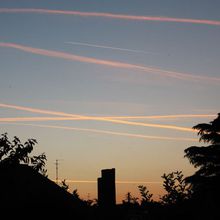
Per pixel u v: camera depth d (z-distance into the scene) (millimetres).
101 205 27516
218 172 38375
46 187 24172
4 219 21047
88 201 28531
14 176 21625
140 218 22547
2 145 21031
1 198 21047
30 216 21828
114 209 26953
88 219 25703
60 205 23547
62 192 24828
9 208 21203
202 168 39156
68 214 24078
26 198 22203
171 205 21594
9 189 21328
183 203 21609
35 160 21531
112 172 28062
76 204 25141
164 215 21547
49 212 22812
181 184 21844
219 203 21938
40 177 24516
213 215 21516
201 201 21859
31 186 23438
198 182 36375
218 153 39875
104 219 26578
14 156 21047
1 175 21094
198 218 21531
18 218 21406
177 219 21531
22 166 24266
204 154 39844
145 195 22094
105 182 27969
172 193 21672
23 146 21219
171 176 21859
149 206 21844
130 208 23906
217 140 40938
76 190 27203
